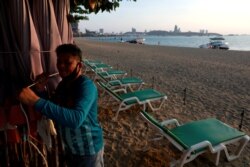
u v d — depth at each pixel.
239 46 76.31
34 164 2.15
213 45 43.50
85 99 1.50
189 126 3.53
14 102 1.87
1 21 1.80
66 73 1.63
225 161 3.46
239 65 15.45
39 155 2.16
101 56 19.64
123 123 4.77
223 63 16.39
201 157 3.51
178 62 16.39
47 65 2.03
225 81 9.80
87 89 1.54
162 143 3.96
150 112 5.48
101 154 1.91
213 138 3.18
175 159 3.43
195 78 10.38
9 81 1.87
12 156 2.04
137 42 60.53
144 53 23.73
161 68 13.30
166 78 10.23
